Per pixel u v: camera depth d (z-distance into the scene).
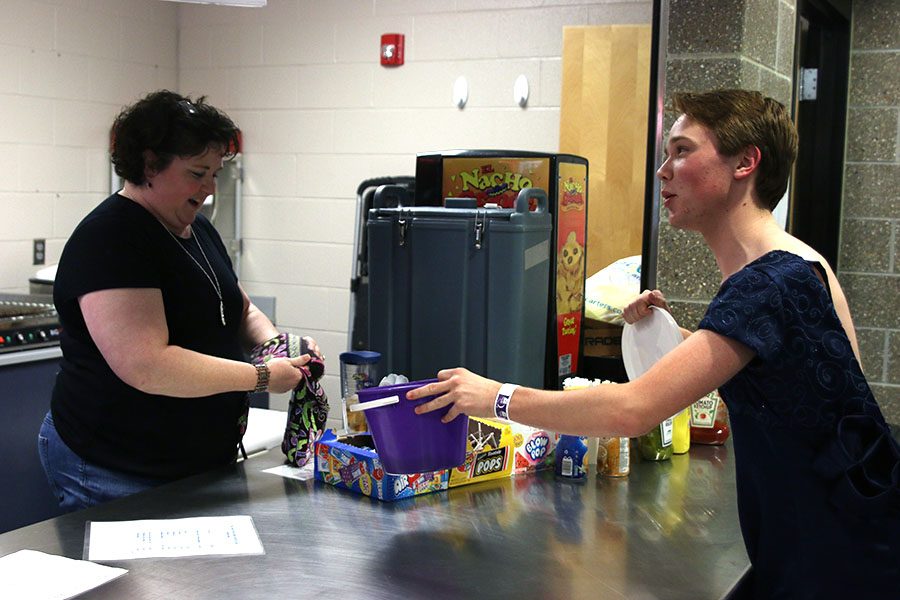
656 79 2.53
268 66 4.86
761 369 1.39
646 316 2.07
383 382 2.22
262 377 1.94
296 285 4.91
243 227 5.01
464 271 2.38
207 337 2.02
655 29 2.52
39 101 4.27
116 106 4.70
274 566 1.48
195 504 1.78
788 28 2.79
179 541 1.58
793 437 1.41
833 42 3.49
